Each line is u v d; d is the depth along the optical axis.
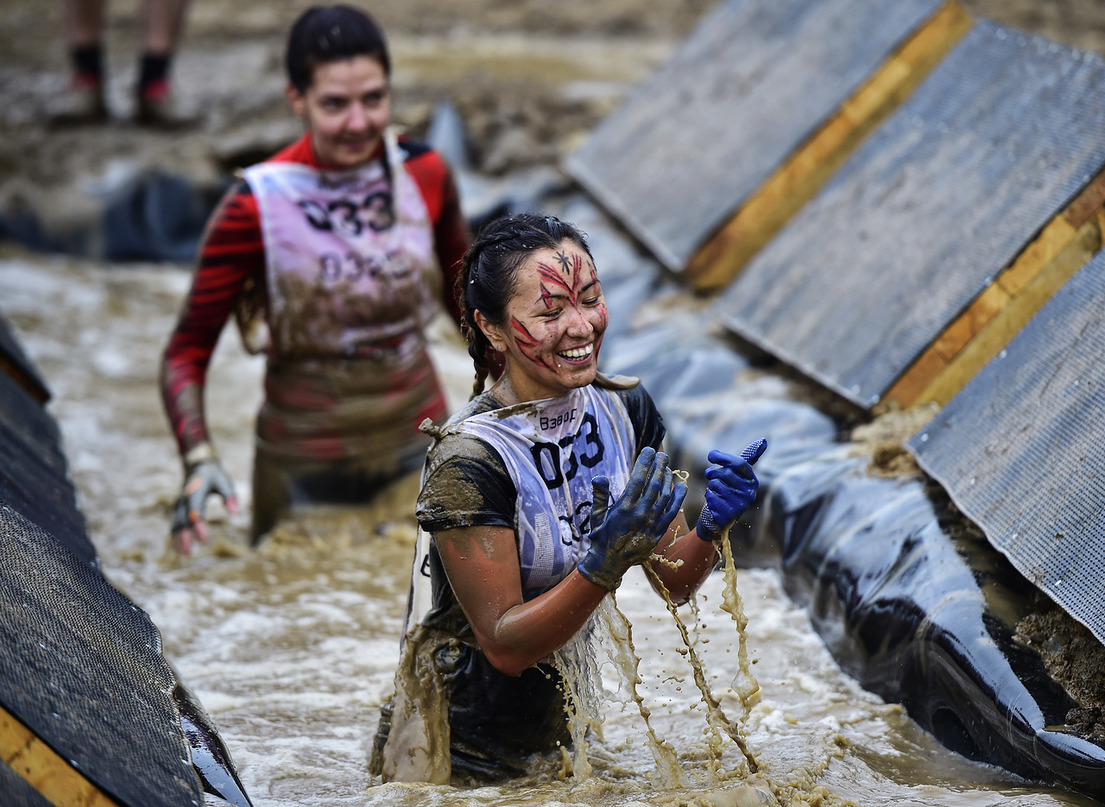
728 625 16.06
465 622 11.53
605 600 11.09
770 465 18.05
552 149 36.69
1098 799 10.85
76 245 36.69
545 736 12.01
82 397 26.67
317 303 18.22
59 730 9.21
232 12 56.22
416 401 19.33
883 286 19.23
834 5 27.25
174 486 22.53
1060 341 14.26
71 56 40.66
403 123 38.03
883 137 22.08
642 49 50.88
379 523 19.56
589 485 11.17
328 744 13.26
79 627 11.21
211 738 11.41
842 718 13.37
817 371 19.23
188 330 18.41
